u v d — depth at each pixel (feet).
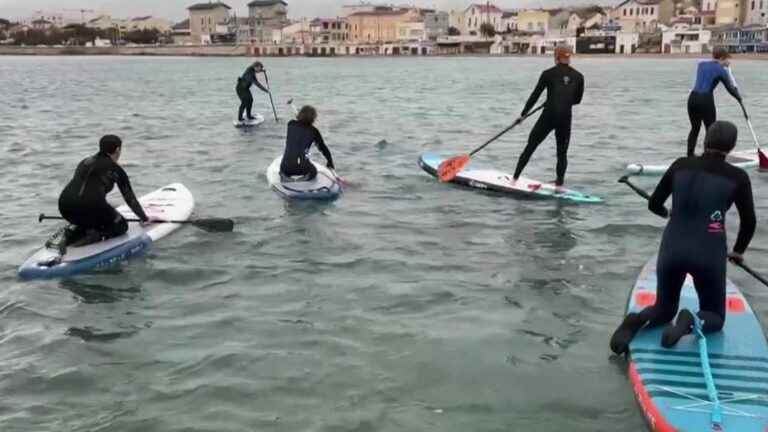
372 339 16.80
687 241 14.79
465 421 13.32
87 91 114.52
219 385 14.66
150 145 48.78
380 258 22.88
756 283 20.02
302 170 32.42
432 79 158.20
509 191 31.55
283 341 16.72
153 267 22.07
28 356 16.06
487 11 458.91
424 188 33.32
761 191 31.53
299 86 129.80
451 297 19.40
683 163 15.30
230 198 31.45
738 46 328.29
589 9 427.74
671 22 373.81
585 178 35.47
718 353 14.53
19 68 248.11
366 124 61.93
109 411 13.74
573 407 13.75
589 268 21.66
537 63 305.32
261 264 22.36
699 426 12.25
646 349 14.80
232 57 475.31
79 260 21.76
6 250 24.04
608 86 122.42
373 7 502.38
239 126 59.47
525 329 17.26
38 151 46.42
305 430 13.02
